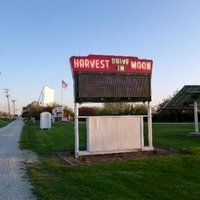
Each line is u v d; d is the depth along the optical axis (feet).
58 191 28.02
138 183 30.96
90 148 48.01
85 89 47.44
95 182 31.22
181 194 27.55
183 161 42.06
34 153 55.01
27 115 402.31
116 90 48.85
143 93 50.47
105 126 48.65
